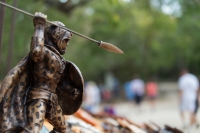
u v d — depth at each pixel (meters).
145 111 23.42
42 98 4.45
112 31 25.59
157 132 7.51
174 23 22.92
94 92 17.52
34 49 4.29
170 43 27.47
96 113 10.66
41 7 16.88
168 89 40.94
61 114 4.79
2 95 4.28
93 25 25.31
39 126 4.32
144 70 35.00
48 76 4.50
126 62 34.81
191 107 13.59
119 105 29.77
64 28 4.64
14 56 16.53
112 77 37.50
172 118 18.33
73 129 6.95
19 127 4.27
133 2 20.58
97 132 7.20
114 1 12.15
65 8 17.67
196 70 40.62
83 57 30.44
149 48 31.31
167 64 35.53
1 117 4.27
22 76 4.47
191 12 15.95
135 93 23.06
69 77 4.91
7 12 14.05
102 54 29.06
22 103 4.42
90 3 21.27
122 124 7.86
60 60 4.63
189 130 13.44
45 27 4.71
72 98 4.92
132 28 28.44
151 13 20.34
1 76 15.86
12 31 9.16
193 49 20.95
